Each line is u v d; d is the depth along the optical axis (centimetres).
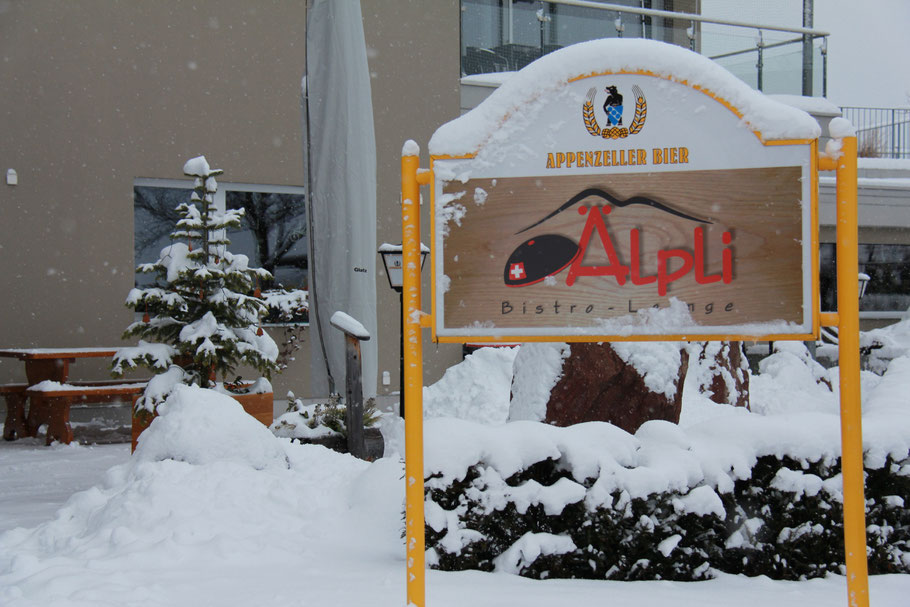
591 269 292
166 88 1107
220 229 793
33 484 678
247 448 548
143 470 503
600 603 321
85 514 486
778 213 284
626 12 1438
